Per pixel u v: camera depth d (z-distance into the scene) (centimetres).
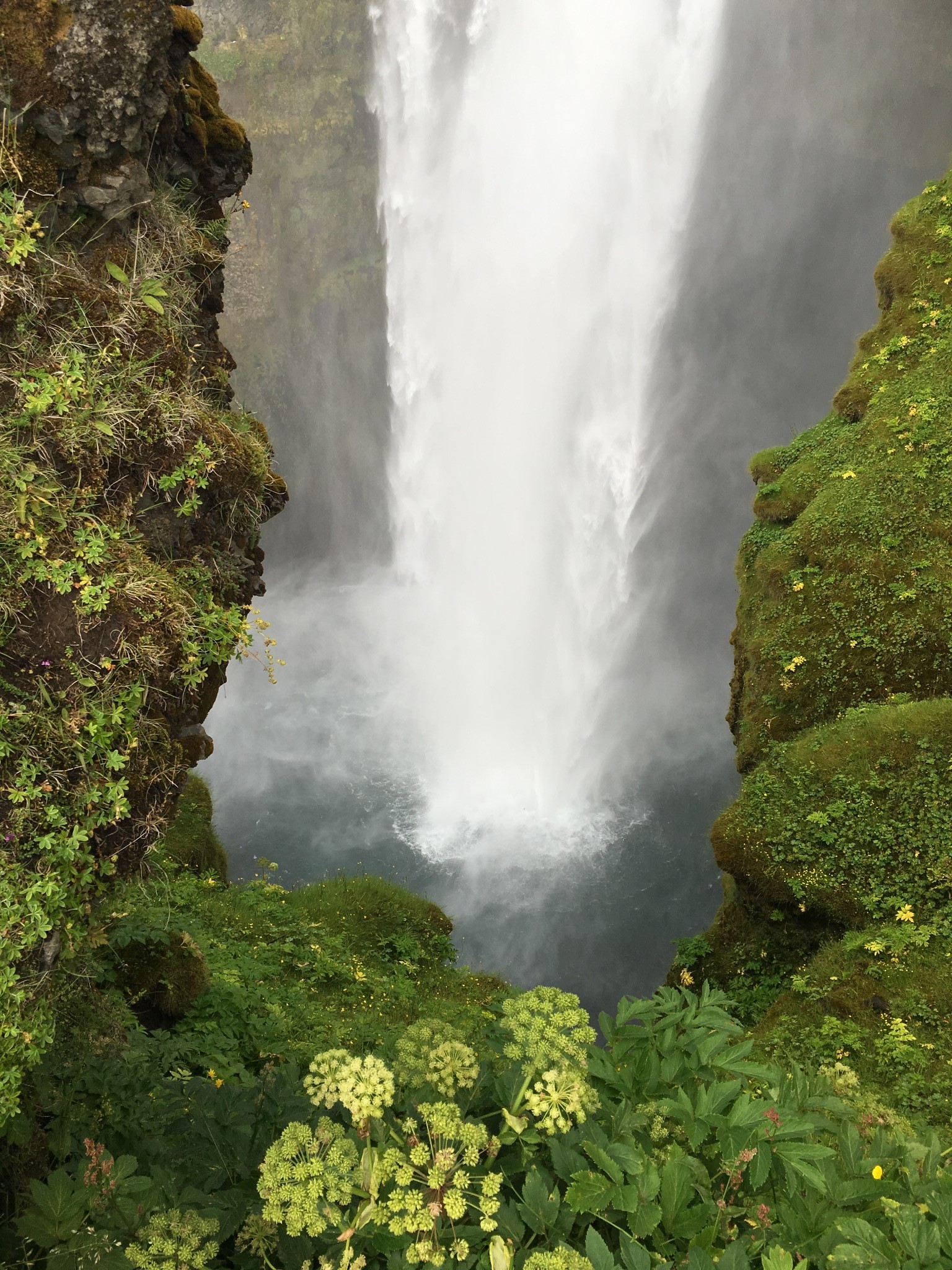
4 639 240
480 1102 238
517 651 3000
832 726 1095
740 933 1071
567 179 2984
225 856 1198
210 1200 233
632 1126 224
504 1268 183
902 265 1563
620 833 2097
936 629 1116
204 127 380
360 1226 192
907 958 835
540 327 3111
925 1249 187
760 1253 201
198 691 296
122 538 265
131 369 270
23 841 239
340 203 2995
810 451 1413
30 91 249
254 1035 574
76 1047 329
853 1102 309
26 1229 200
